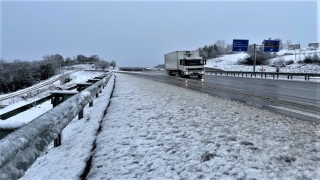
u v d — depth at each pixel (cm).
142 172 327
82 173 327
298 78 3120
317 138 477
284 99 1159
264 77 3544
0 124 264
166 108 817
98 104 924
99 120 636
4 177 184
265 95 1323
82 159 370
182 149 410
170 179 307
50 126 305
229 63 8056
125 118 657
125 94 1261
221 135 490
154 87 1719
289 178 310
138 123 597
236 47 4388
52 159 370
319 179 309
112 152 398
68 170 331
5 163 189
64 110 375
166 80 2803
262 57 6694
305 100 1127
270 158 373
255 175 317
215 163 353
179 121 618
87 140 460
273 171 329
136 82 2338
